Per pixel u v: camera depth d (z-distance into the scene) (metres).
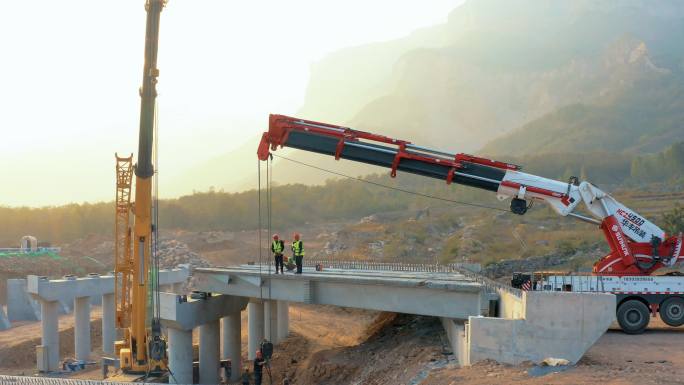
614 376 16.61
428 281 27.91
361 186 157.62
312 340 45.88
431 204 130.38
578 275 24.75
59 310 72.06
